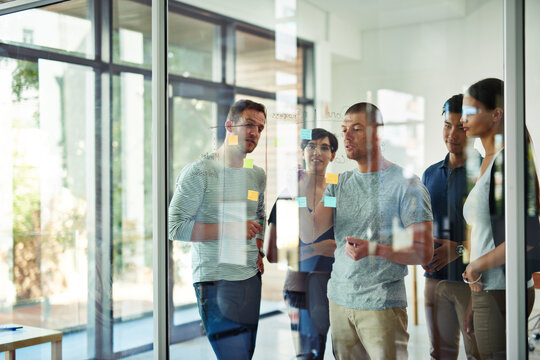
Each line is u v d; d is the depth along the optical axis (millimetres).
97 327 3475
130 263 3373
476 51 2672
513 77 2561
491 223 2666
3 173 3744
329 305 3020
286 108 3086
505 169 2590
